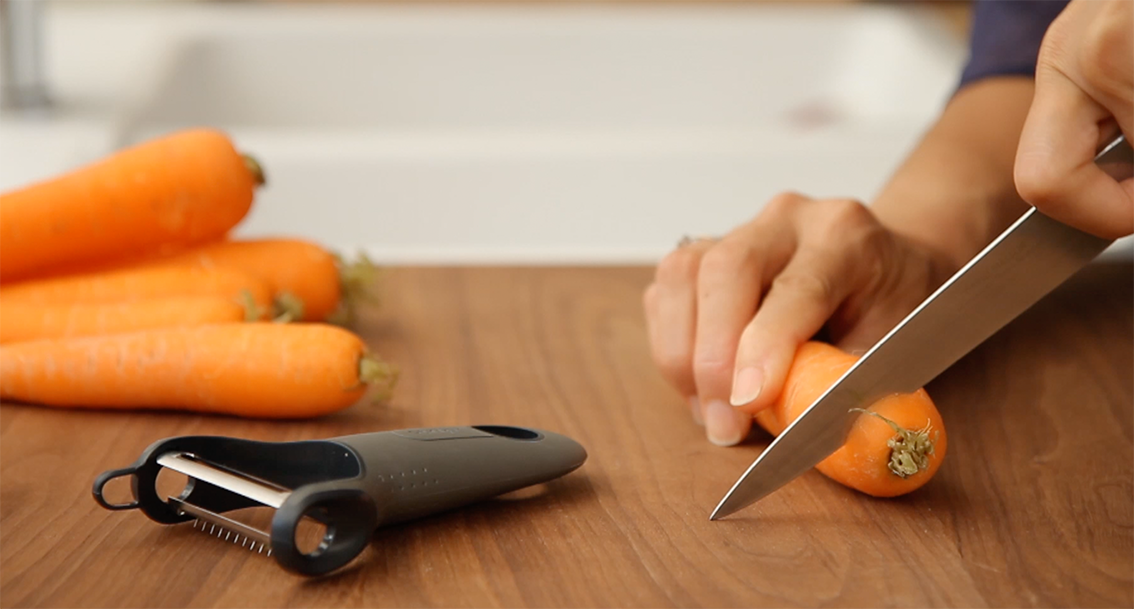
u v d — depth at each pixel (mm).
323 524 704
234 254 890
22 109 1304
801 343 760
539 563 689
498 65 1689
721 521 719
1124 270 992
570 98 1719
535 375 856
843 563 693
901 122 1341
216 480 671
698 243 828
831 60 1756
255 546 693
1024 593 679
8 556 686
